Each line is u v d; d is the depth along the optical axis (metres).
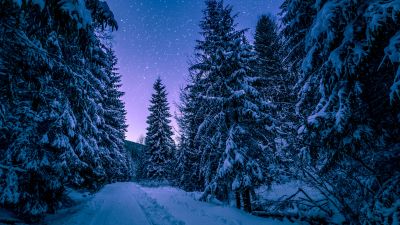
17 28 4.47
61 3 3.87
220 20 12.47
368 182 4.91
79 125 10.38
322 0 5.05
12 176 6.49
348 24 4.56
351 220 5.45
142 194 16.64
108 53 14.12
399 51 3.54
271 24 18.22
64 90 8.38
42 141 7.54
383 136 4.66
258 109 10.48
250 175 9.72
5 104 6.05
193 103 15.23
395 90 3.58
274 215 8.68
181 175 21.81
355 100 4.71
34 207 6.91
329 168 5.84
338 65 4.61
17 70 5.48
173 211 10.31
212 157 12.53
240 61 11.61
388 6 3.57
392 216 3.68
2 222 5.95
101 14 5.31
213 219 8.79
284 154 9.74
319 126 5.02
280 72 14.12
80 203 11.61
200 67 12.17
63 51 7.96
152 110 34.94
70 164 8.98
